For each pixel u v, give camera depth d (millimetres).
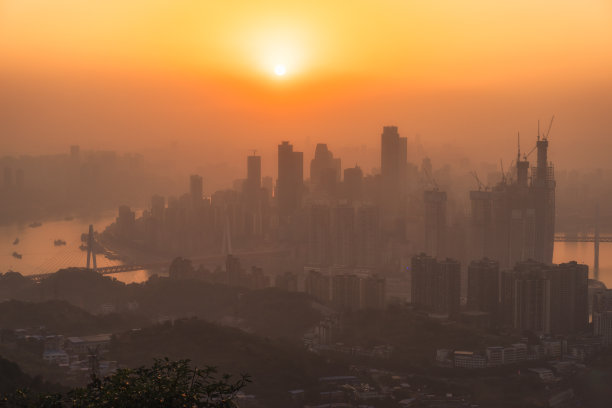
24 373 132500
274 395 151000
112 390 40344
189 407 40000
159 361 42688
